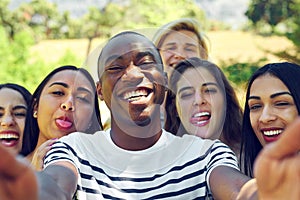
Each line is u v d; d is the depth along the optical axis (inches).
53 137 81.3
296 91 74.6
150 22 189.0
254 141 78.7
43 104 81.7
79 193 52.4
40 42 297.9
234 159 53.9
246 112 79.1
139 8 195.2
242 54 263.4
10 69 229.1
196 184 53.4
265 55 261.7
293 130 30.9
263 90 75.9
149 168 53.7
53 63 234.2
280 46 265.6
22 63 236.1
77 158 53.2
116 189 52.8
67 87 81.4
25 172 29.6
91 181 52.8
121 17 269.1
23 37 245.0
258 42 275.4
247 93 78.7
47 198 36.4
